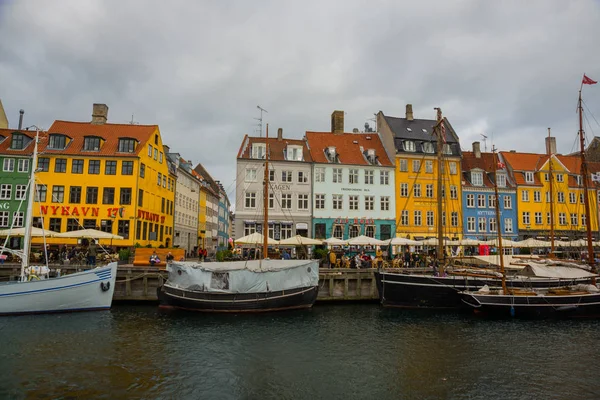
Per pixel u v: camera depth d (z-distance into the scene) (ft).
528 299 78.18
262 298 80.28
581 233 167.73
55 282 73.26
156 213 151.43
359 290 95.04
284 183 146.00
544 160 178.29
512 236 165.58
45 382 42.88
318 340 61.82
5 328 63.98
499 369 49.65
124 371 46.65
